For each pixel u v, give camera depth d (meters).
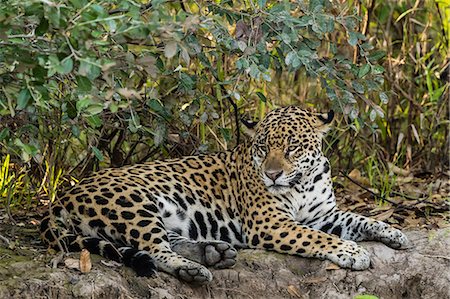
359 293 10.51
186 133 12.47
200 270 9.74
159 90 12.65
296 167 11.04
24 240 10.70
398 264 10.91
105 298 9.28
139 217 10.19
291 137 11.05
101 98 8.86
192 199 11.13
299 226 10.95
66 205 10.38
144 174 11.01
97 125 9.70
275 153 10.95
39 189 12.11
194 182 11.31
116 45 9.03
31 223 11.48
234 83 12.45
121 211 10.23
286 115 11.28
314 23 10.68
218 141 12.89
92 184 10.55
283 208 11.18
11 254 9.91
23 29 9.17
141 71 10.09
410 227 12.04
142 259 9.73
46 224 10.31
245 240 11.30
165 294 9.55
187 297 9.80
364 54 11.65
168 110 11.88
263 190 11.20
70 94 9.89
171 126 12.62
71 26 8.10
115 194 10.37
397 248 11.16
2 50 8.73
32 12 8.10
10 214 11.10
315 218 11.59
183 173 11.34
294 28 10.95
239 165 11.54
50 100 9.60
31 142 10.29
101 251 9.94
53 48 8.89
